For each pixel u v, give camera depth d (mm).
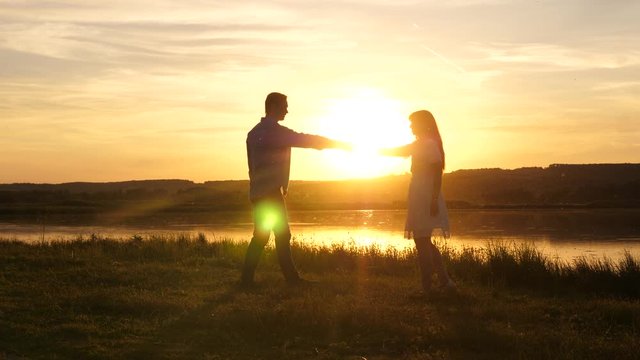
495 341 6605
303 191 90438
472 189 86562
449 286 8875
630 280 10914
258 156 9609
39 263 11914
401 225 39188
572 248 21828
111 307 8234
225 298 8766
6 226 41062
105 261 12453
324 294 8820
